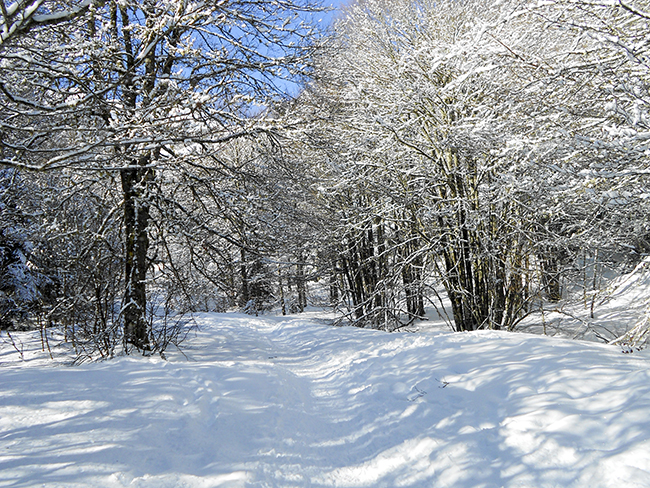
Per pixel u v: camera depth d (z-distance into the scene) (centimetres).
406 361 643
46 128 539
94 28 781
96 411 404
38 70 550
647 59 572
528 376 455
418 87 1174
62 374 530
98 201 945
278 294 2950
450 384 495
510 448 336
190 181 935
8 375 523
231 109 827
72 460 304
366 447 405
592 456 294
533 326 1385
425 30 1363
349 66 1459
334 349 950
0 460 302
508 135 966
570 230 1194
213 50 830
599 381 399
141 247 899
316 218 1602
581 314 1384
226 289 1072
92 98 571
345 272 2012
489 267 1264
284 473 331
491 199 1170
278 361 878
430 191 1369
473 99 1227
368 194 1597
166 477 295
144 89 758
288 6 934
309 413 502
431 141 1250
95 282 853
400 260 1620
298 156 1346
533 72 716
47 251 1030
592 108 760
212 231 965
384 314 1553
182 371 561
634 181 650
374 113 1345
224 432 388
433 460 348
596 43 621
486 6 1288
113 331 837
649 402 332
